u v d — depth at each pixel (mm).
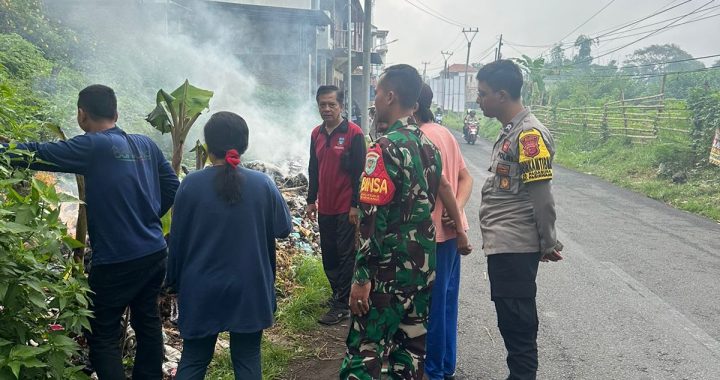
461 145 24672
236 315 2582
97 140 2639
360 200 2439
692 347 4008
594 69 39875
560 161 17922
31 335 2252
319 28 19094
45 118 5801
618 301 4973
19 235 2195
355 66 27000
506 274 2830
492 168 2955
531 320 2822
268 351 3697
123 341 3162
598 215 9109
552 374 3568
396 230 2480
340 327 4262
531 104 30625
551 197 2752
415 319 2617
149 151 2941
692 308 4812
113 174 2652
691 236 7652
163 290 3766
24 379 2129
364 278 2426
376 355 2504
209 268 2559
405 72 2559
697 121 12938
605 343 4062
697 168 12305
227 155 2570
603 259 6398
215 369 3406
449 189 2898
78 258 2863
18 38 7750
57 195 2334
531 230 2799
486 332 4309
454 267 3309
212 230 2555
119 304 2736
